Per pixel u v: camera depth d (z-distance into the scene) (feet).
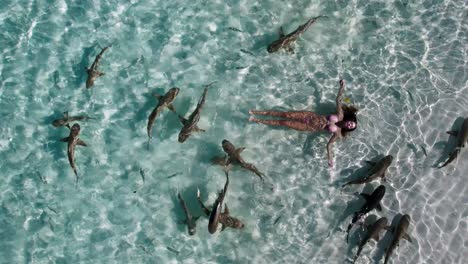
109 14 41.91
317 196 38.86
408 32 41.63
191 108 39.96
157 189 39.01
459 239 38.01
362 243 36.11
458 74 40.65
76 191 38.93
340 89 37.50
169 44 41.37
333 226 38.37
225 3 42.19
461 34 41.52
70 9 42.01
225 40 41.47
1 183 39.01
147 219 38.52
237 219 37.55
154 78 40.68
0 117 40.04
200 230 38.14
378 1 42.14
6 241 38.14
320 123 37.70
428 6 42.09
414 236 38.01
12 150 39.50
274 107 40.11
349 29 41.55
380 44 41.32
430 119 39.86
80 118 39.19
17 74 40.75
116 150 39.60
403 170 39.14
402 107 40.14
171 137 39.65
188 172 39.17
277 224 38.37
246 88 40.52
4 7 42.06
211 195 38.73
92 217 38.58
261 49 41.19
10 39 41.42
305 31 41.27
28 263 37.78
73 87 40.52
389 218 38.24
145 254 37.88
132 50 41.22
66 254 37.96
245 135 39.68
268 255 37.93
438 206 38.50
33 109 40.16
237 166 38.91
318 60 40.98
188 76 40.68
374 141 39.60
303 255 37.99
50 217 38.45
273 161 39.37
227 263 37.78
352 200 38.70
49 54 41.11
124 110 40.22
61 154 39.40
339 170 39.17
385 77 40.70
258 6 42.06
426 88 40.45
